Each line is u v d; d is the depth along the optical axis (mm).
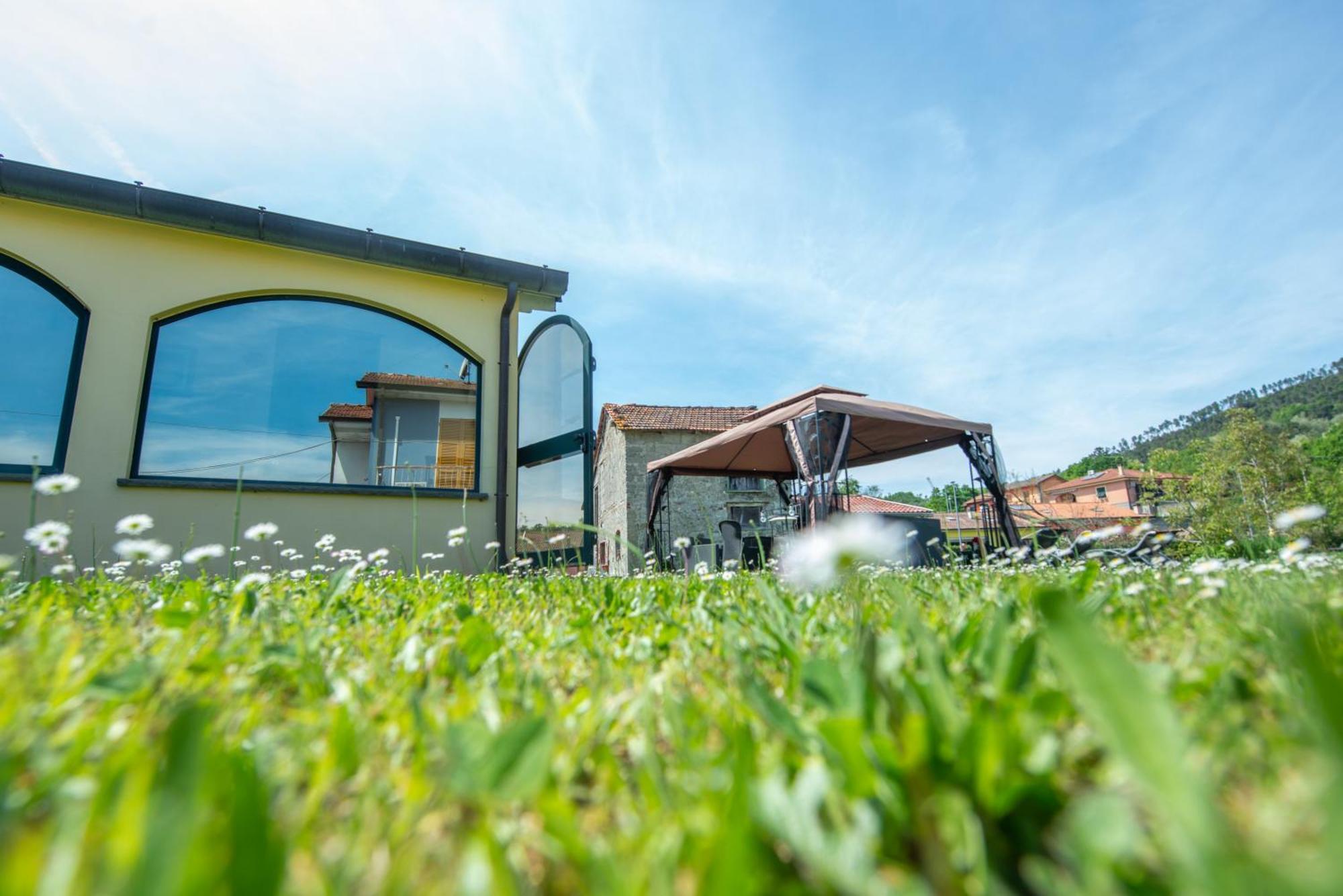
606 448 22656
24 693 777
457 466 6219
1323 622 889
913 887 405
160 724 732
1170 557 4320
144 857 337
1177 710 737
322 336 5930
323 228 5758
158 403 5195
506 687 979
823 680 780
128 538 4238
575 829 484
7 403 4719
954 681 882
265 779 571
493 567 5898
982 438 7531
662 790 555
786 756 635
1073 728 701
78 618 1716
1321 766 475
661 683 956
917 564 5555
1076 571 2879
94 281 5062
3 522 4531
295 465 5637
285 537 5312
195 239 5469
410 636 1419
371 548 5598
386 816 542
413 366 6262
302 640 1185
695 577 2811
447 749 574
